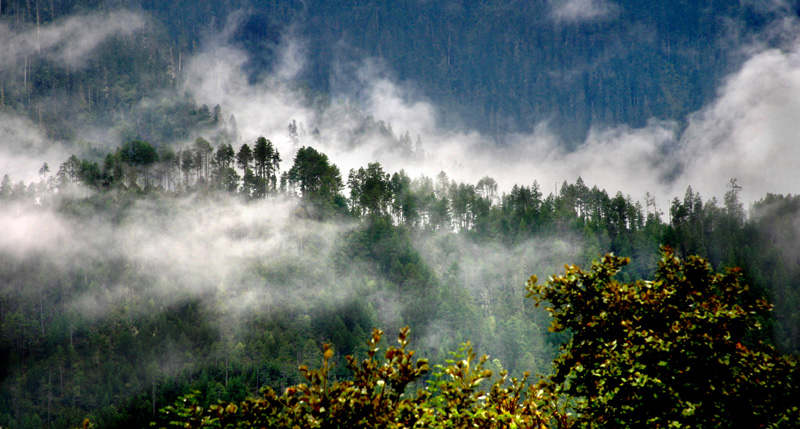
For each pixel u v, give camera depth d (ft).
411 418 21.99
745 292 31.17
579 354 31.68
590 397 30.14
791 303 335.47
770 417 25.73
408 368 21.50
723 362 27.37
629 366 28.22
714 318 28.40
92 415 300.81
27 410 329.93
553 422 30.37
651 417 27.45
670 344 27.96
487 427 24.85
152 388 329.93
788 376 26.73
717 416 26.23
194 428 20.97
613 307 31.32
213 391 297.12
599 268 33.32
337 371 299.99
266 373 329.93
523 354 316.40
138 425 298.35
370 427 20.06
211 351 355.36
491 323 355.15
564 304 33.58
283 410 20.94
